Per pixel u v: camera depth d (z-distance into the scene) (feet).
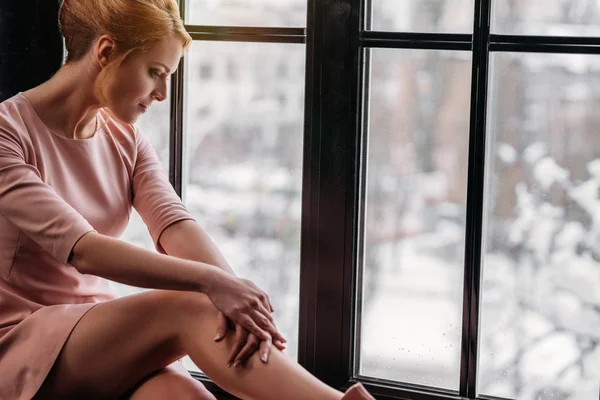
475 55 5.40
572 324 5.49
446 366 5.84
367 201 5.87
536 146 5.43
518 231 5.55
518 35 5.33
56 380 4.82
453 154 5.61
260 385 4.33
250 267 6.25
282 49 5.90
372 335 6.00
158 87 5.06
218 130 6.18
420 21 5.56
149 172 5.59
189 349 4.63
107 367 4.77
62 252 4.70
